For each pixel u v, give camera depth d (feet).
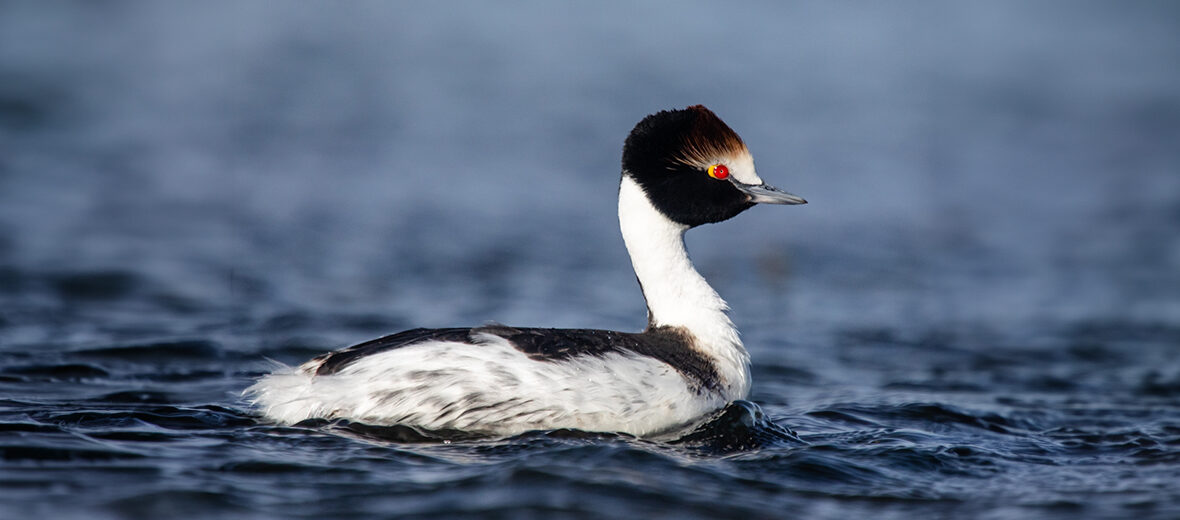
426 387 27.99
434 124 85.15
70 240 55.52
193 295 48.08
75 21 116.06
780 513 24.30
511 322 45.27
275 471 25.55
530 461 25.99
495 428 28.27
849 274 56.29
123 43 108.68
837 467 27.66
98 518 22.58
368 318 45.34
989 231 64.85
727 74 101.65
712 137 32.94
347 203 65.92
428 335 29.48
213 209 63.52
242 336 42.14
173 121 84.33
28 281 48.32
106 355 38.45
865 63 108.99
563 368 28.30
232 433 28.12
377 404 28.07
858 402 36.04
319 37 113.29
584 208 66.54
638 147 33.04
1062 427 33.53
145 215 61.41
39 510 22.80
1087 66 111.45
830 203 69.46
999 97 99.66
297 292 49.29
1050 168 79.41
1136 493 26.37
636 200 33.12
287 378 29.12
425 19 120.47
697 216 32.99
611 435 28.78
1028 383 39.88
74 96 89.51
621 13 123.34
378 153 77.56
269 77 98.73
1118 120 93.35
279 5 125.29
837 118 89.61
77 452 26.27
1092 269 57.57
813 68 105.50
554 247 58.75
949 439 31.40
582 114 87.97
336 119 86.28
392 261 55.06
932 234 64.03
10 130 78.84
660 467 26.37
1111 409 36.04
